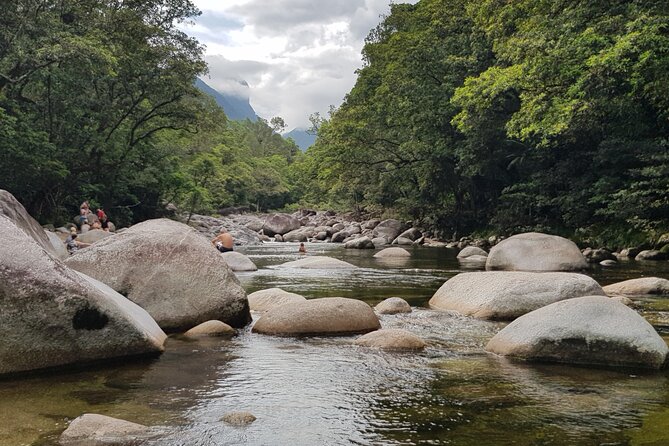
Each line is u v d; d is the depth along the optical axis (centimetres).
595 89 1677
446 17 3180
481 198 3603
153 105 3228
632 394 433
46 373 497
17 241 506
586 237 2336
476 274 930
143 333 558
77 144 2914
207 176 5772
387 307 848
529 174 2842
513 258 1591
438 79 3098
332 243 3681
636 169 1889
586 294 784
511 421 373
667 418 376
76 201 3384
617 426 361
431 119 3067
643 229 2041
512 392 441
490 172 3062
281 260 2045
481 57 2766
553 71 1806
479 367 522
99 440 334
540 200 2592
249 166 9050
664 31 1523
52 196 3034
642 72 1620
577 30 1819
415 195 4156
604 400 418
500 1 2334
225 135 9312
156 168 3719
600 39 1634
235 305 739
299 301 740
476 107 2355
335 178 4169
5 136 2392
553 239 1614
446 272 1521
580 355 531
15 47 2242
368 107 3656
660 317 761
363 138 3512
